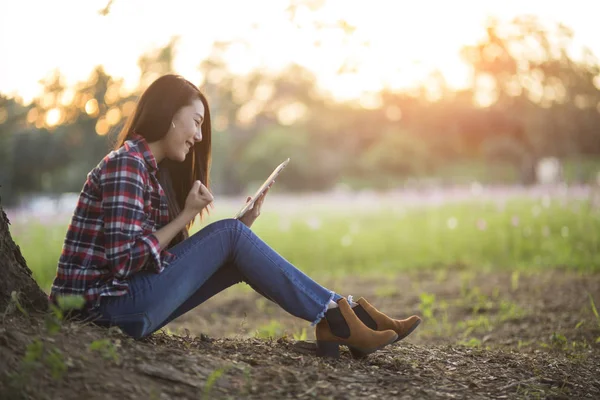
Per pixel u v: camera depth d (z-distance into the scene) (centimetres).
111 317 268
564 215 1195
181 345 294
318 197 2797
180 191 308
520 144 3631
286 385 258
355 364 300
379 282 862
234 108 4844
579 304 606
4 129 2339
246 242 285
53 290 269
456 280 821
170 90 284
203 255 279
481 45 2998
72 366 234
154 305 269
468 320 583
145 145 277
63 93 1753
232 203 2359
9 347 232
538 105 3044
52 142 2970
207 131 302
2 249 273
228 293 783
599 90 2617
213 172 4588
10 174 3055
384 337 296
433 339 516
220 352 292
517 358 359
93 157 2991
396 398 262
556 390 302
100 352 247
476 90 4019
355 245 1202
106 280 270
